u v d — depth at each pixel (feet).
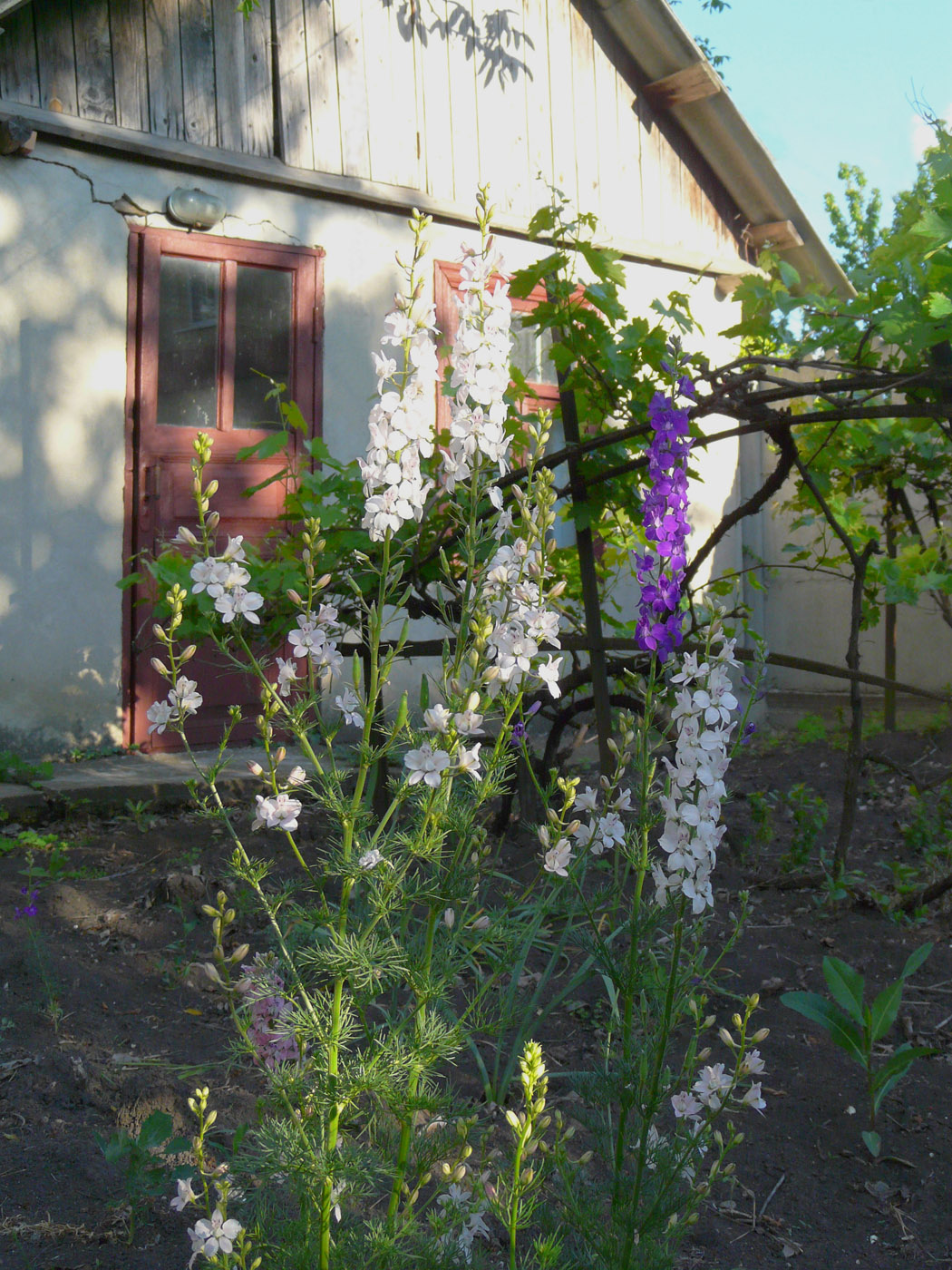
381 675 6.21
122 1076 9.51
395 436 5.95
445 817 5.94
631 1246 6.13
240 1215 6.59
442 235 28.35
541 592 6.23
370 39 27.20
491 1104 8.98
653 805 6.93
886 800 19.19
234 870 6.34
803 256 35.19
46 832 18.35
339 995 5.78
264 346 25.82
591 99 31.35
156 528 23.99
